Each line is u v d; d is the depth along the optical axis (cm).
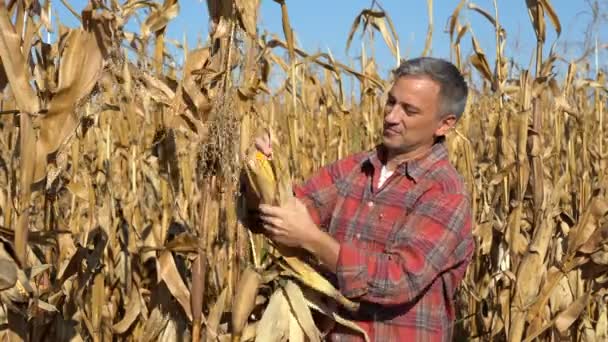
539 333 404
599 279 447
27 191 246
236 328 290
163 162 318
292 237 278
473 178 527
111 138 412
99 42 254
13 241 252
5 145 347
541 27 403
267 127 311
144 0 347
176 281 300
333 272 287
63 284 349
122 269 384
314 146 662
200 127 289
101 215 358
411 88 297
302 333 293
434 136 312
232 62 287
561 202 520
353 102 704
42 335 339
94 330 359
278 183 280
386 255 289
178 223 336
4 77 261
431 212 294
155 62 326
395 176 307
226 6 283
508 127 459
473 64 461
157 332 320
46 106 256
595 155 598
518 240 418
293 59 347
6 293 262
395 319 301
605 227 385
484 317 495
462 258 300
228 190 286
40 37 295
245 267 303
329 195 326
